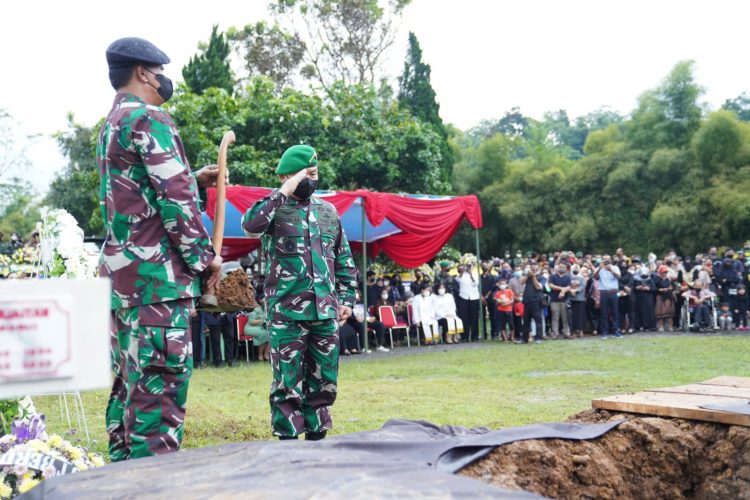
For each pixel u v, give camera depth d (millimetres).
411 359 13273
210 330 12922
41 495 2145
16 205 31156
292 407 4727
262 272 16938
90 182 22359
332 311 4781
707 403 3906
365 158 20969
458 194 36938
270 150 20375
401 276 19422
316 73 30484
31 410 4129
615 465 3652
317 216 4891
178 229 3191
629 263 18734
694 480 3742
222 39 25406
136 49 3324
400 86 30000
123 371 3314
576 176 33875
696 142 30766
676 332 17938
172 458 2379
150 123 3209
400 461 2297
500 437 3385
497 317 17328
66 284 1158
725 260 18547
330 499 1791
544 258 21344
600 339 16391
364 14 29594
